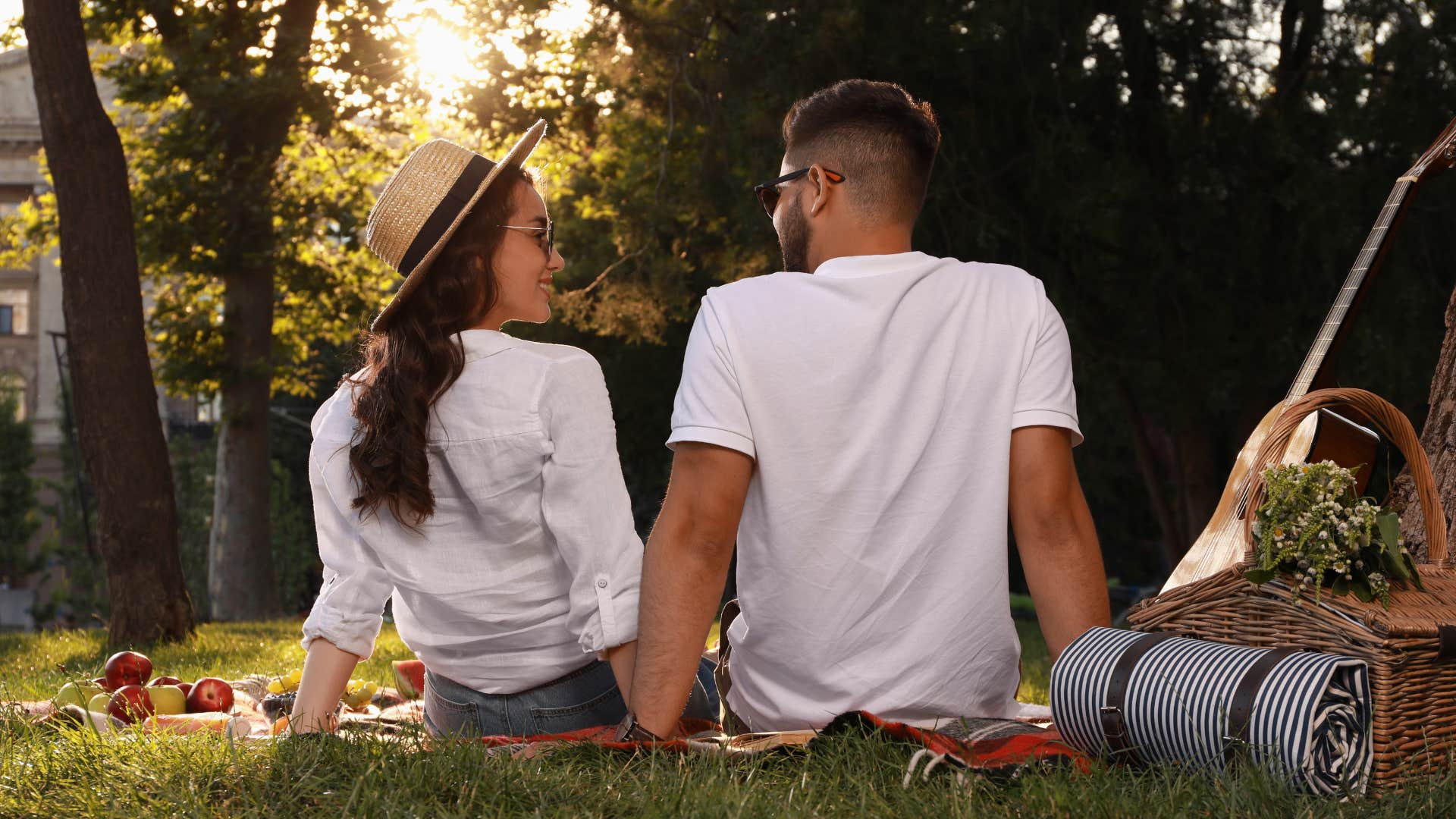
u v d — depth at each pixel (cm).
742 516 235
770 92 1274
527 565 253
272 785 211
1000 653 231
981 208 1276
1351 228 1233
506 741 238
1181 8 1335
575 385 251
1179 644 218
